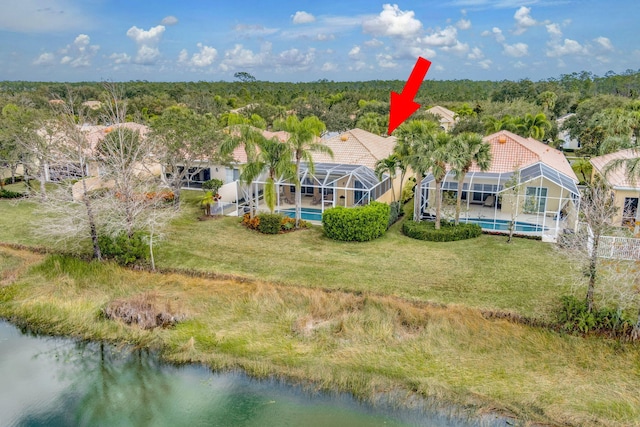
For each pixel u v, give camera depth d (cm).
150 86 15388
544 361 1716
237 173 4509
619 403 1490
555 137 6912
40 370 1838
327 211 3062
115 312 2153
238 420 1534
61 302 2266
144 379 1761
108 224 2791
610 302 2028
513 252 2794
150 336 2005
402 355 1797
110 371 1820
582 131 6300
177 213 3141
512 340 1834
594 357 1720
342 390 1650
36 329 2111
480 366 1712
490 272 2483
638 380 1595
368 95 11981
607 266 1970
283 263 2658
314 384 1684
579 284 1961
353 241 3041
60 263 2638
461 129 6038
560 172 3691
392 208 3556
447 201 3531
